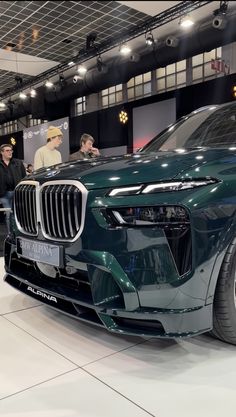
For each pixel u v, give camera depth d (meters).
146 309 1.40
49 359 1.60
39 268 1.85
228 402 1.29
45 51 8.58
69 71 10.89
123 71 9.04
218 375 1.46
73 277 1.64
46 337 1.83
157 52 8.08
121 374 1.48
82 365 1.55
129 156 1.86
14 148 16.86
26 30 7.18
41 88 12.39
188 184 1.41
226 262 1.47
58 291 1.66
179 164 1.51
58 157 4.09
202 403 1.28
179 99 9.76
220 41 6.92
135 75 9.09
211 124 2.37
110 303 1.44
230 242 1.46
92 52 8.31
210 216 1.40
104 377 1.46
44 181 1.72
